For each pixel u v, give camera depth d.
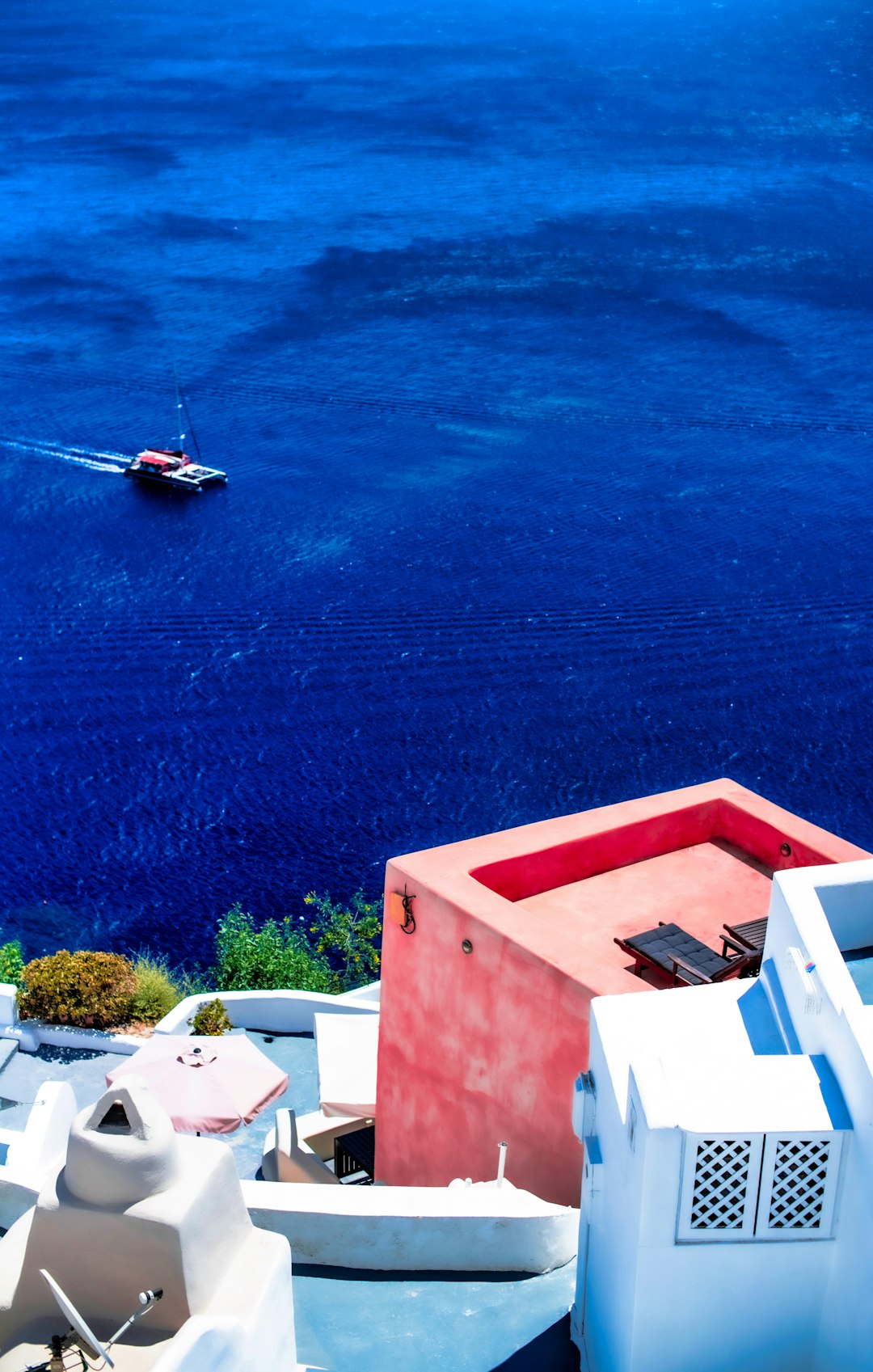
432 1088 12.75
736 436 121.38
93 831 69.50
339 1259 9.74
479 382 133.75
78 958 22.06
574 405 127.81
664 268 169.25
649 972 11.91
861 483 111.50
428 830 71.50
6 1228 9.79
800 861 13.21
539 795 74.69
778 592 94.94
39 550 100.38
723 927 12.55
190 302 156.00
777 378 134.38
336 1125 17.75
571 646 88.50
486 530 103.62
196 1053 19.44
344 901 64.38
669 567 98.38
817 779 76.12
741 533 103.25
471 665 86.69
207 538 101.94
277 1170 14.28
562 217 190.88
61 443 118.50
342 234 182.88
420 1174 13.11
